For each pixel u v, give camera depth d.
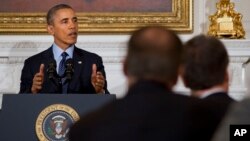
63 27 6.54
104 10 8.83
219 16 8.23
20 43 8.47
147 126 2.49
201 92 3.27
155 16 8.81
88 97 4.43
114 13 8.80
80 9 8.83
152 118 2.51
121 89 8.24
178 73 2.66
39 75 5.27
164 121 2.51
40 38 8.79
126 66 2.66
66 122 4.41
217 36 8.13
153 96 2.58
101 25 8.77
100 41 8.42
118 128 2.49
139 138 2.47
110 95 4.44
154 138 2.48
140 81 2.62
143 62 2.60
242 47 8.00
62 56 6.48
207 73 3.23
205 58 3.22
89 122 2.54
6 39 8.77
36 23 8.79
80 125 2.54
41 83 5.27
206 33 8.78
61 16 6.57
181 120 2.52
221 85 3.27
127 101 2.57
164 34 2.63
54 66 5.79
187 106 2.56
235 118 2.59
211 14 8.88
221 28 8.14
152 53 2.59
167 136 2.48
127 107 2.55
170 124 2.50
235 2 8.93
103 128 2.50
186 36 8.83
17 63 8.47
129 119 2.51
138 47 2.61
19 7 8.84
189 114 2.54
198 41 3.28
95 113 2.58
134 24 8.77
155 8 8.84
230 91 7.86
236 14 8.23
